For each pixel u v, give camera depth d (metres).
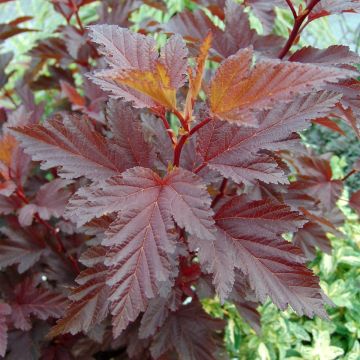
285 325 0.43
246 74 0.19
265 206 0.23
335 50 0.27
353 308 0.44
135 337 0.34
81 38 0.42
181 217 0.20
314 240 0.33
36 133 0.24
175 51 0.22
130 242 0.20
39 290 0.34
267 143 0.23
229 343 0.42
